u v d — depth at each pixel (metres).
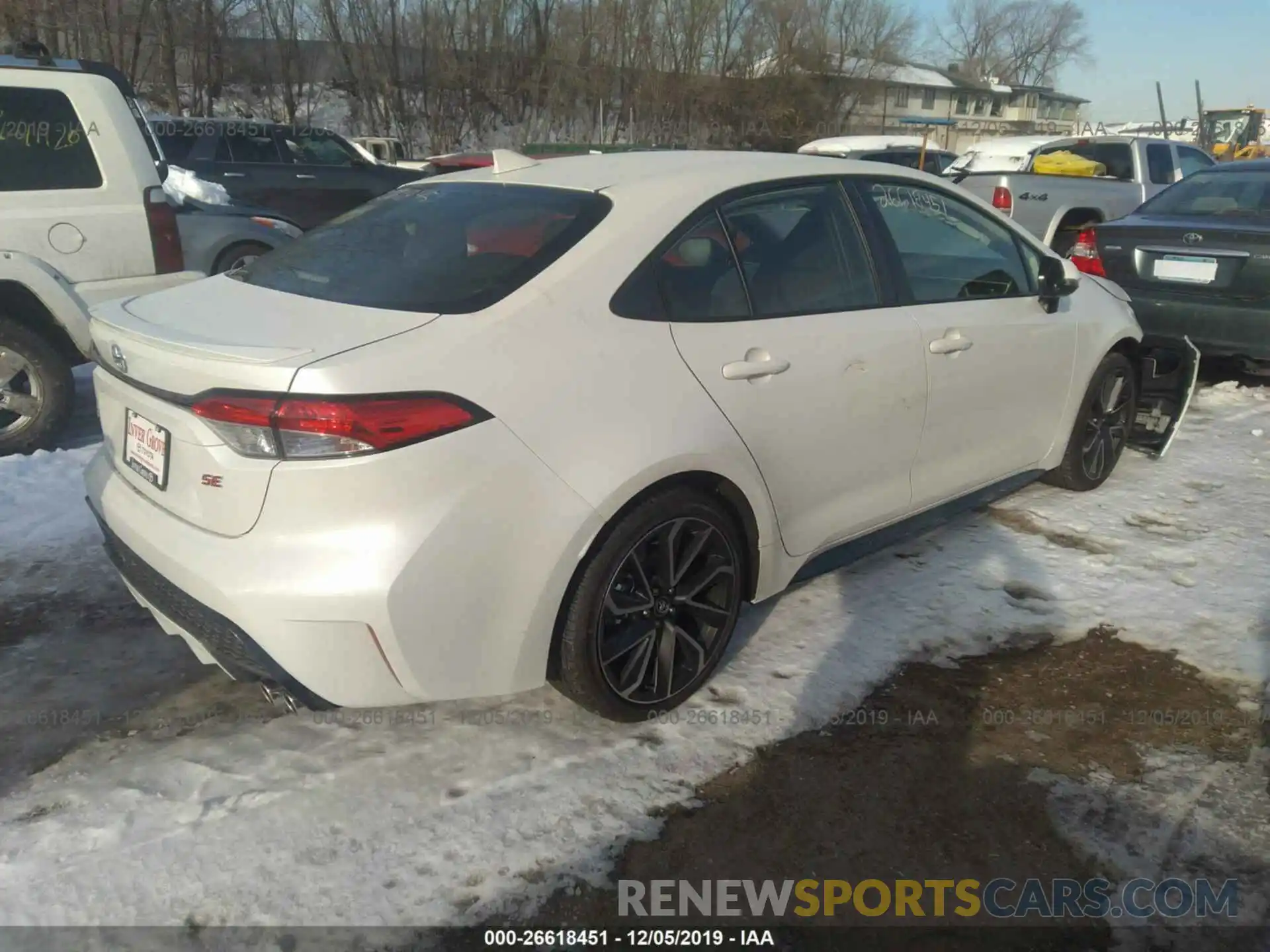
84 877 2.35
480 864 2.41
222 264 7.82
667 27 36.78
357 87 32.66
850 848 2.50
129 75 26.19
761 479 3.02
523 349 2.54
